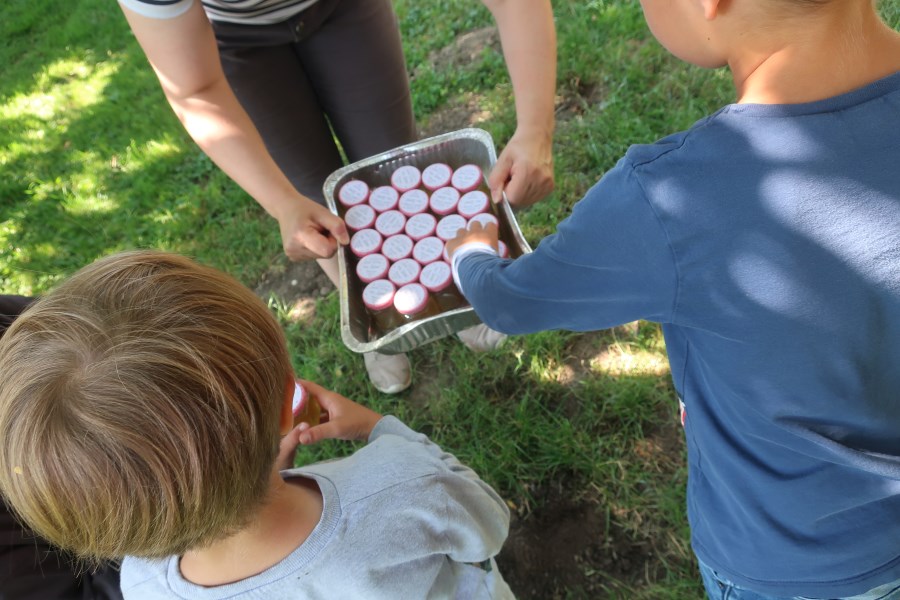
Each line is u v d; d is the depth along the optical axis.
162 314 0.70
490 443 1.93
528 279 0.90
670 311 0.75
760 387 0.75
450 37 3.08
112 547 0.71
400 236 1.64
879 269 0.65
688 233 0.69
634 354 1.97
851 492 0.82
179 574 0.85
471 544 0.99
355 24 1.64
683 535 1.67
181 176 3.00
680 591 1.61
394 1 3.33
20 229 2.99
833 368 0.71
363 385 2.15
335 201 1.72
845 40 0.64
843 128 0.64
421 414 2.05
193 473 0.66
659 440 1.84
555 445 1.86
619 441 1.85
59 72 3.91
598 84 2.63
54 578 0.97
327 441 2.03
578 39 2.72
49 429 0.64
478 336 2.04
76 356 0.67
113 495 0.65
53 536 0.72
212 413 0.67
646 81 2.56
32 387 0.65
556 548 1.75
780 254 0.66
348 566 0.84
